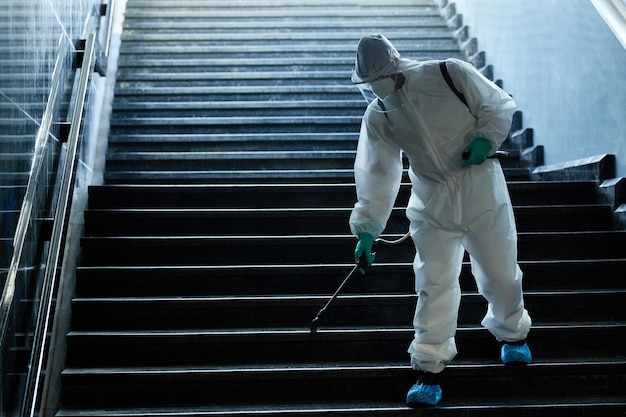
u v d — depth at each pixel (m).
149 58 6.51
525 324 3.52
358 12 7.32
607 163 4.62
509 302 3.41
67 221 3.78
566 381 3.55
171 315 3.88
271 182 5.18
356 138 5.52
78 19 4.64
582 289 4.14
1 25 2.85
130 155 5.30
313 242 4.29
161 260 4.25
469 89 3.24
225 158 5.33
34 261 3.36
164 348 3.67
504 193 3.38
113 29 6.45
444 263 3.38
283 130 5.68
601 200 4.63
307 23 7.11
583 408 3.36
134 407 3.45
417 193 3.45
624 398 3.49
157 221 4.43
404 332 3.73
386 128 3.39
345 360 3.72
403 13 7.41
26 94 3.22
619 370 3.56
